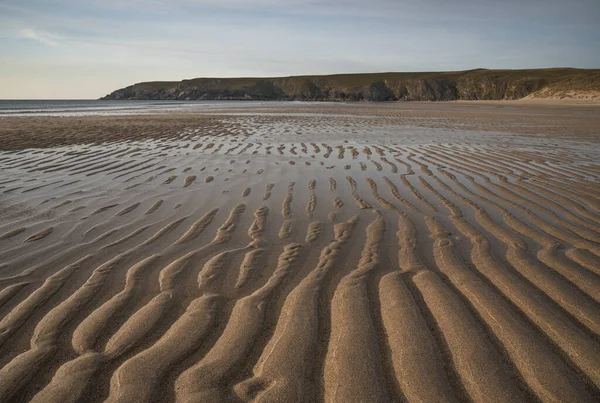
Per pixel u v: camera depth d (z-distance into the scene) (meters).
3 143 10.26
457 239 3.94
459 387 1.92
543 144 10.73
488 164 7.82
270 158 8.51
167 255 3.52
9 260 3.39
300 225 4.36
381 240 3.92
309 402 1.83
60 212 4.73
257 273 3.17
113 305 2.66
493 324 2.41
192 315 2.54
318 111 30.62
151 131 13.55
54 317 2.51
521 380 1.96
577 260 3.40
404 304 2.64
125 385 1.92
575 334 2.31
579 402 1.83
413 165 7.78
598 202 5.23
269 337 2.31
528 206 5.08
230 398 1.85
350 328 2.38
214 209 4.92
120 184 6.13
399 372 2.01
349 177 6.73
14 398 1.86
